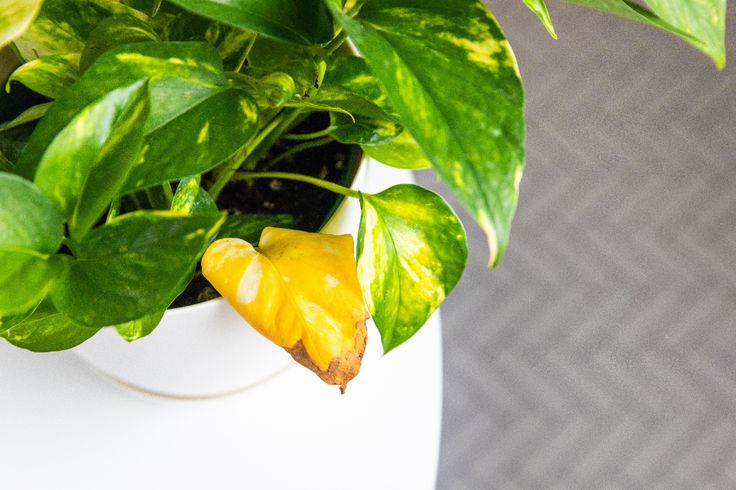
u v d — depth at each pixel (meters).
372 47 0.60
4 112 0.77
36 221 0.60
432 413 0.92
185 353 0.77
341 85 0.70
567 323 1.34
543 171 1.39
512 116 0.60
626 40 1.44
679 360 1.33
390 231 0.70
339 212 0.74
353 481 0.90
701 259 1.37
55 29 0.73
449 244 0.71
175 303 0.75
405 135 0.74
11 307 0.60
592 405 1.32
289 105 0.70
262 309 0.68
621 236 1.37
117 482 0.88
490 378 1.32
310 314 0.69
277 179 0.81
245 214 0.78
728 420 1.31
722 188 1.40
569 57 1.43
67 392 0.89
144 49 0.65
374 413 0.91
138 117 0.61
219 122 0.65
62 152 0.59
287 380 0.91
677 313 1.35
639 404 1.32
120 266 0.60
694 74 1.44
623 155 1.40
